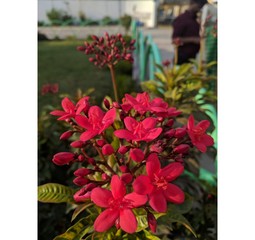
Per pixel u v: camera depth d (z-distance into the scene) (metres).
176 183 3.21
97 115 1.75
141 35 8.95
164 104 1.91
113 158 1.96
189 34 5.03
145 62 7.45
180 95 3.21
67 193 1.91
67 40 13.20
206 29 4.59
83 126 1.72
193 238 2.85
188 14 4.98
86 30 13.41
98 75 10.11
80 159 1.74
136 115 1.88
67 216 3.28
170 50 8.80
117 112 2.01
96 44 3.12
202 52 4.71
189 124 1.82
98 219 1.51
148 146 1.71
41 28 13.10
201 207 3.09
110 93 7.47
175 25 5.13
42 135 3.54
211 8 4.69
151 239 1.84
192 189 3.29
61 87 9.23
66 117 1.86
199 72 3.79
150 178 1.55
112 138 2.10
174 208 1.88
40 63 11.05
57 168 3.52
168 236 2.85
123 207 1.54
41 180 3.33
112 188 1.54
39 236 3.21
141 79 7.78
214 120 3.49
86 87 9.19
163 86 3.59
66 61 11.35
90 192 1.69
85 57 11.92
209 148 3.39
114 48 3.11
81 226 1.85
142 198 1.51
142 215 1.80
